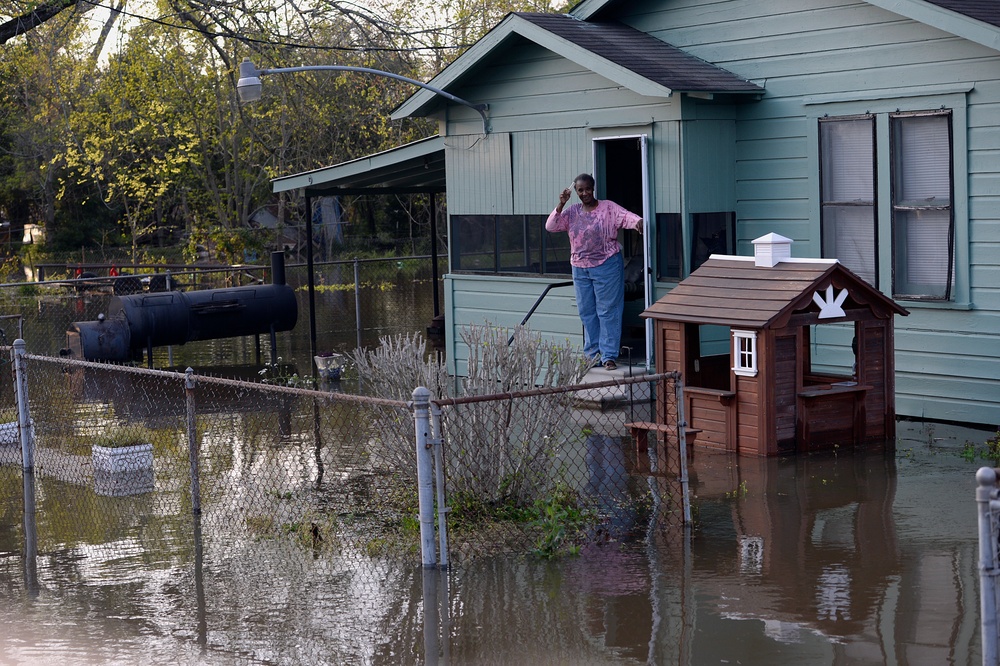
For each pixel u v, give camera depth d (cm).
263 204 3997
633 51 1272
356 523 829
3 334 1667
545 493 841
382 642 603
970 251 1088
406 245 3947
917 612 606
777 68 1227
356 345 1856
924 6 1070
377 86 3328
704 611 623
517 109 1396
